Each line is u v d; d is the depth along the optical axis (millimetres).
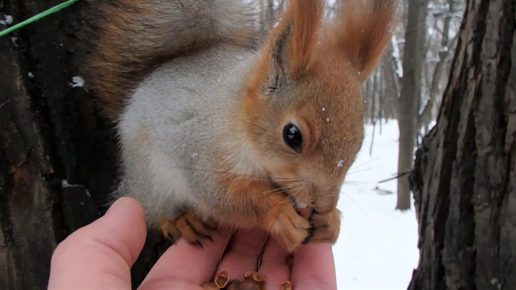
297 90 150
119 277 122
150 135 191
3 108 169
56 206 182
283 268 174
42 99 181
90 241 129
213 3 219
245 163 163
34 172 176
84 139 194
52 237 179
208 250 179
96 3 202
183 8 214
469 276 198
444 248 208
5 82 170
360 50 170
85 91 194
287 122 149
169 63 207
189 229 184
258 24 224
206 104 175
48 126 182
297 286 163
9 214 173
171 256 174
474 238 195
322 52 162
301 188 146
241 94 166
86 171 194
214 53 202
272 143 153
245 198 163
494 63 182
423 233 223
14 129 171
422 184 233
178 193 190
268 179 163
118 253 131
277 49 159
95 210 191
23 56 176
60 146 184
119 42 210
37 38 180
